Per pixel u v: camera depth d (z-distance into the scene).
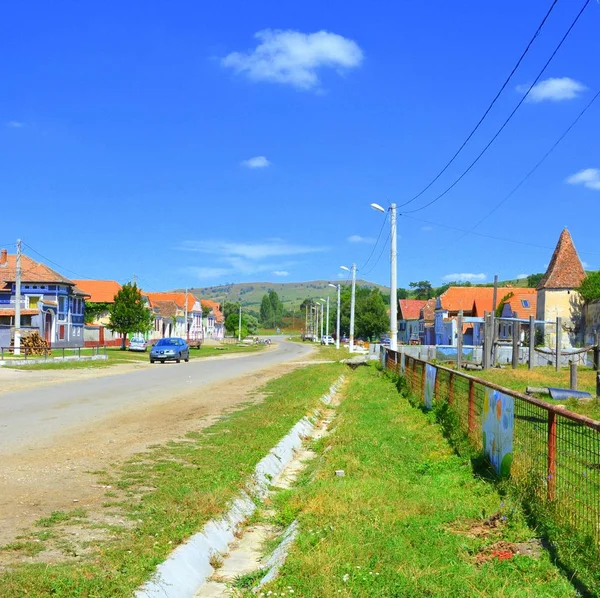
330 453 11.34
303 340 130.00
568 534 6.36
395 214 36.72
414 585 5.31
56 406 16.91
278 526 7.71
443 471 9.87
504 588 5.25
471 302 68.56
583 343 47.91
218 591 5.83
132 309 64.25
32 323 55.44
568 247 50.28
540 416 8.67
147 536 6.25
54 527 6.44
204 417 14.93
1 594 4.70
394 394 21.38
